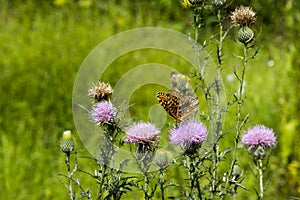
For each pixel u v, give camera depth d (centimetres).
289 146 848
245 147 532
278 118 894
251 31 512
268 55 1120
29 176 813
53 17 1235
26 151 859
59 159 838
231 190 493
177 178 713
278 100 929
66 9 1287
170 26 1227
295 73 990
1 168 820
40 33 1150
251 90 968
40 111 938
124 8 1304
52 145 879
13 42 1109
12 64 1023
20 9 1290
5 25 1222
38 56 1049
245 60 515
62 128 910
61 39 1117
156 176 473
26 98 962
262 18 1229
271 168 827
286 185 816
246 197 778
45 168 827
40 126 919
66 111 938
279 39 1199
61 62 1033
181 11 1273
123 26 1216
